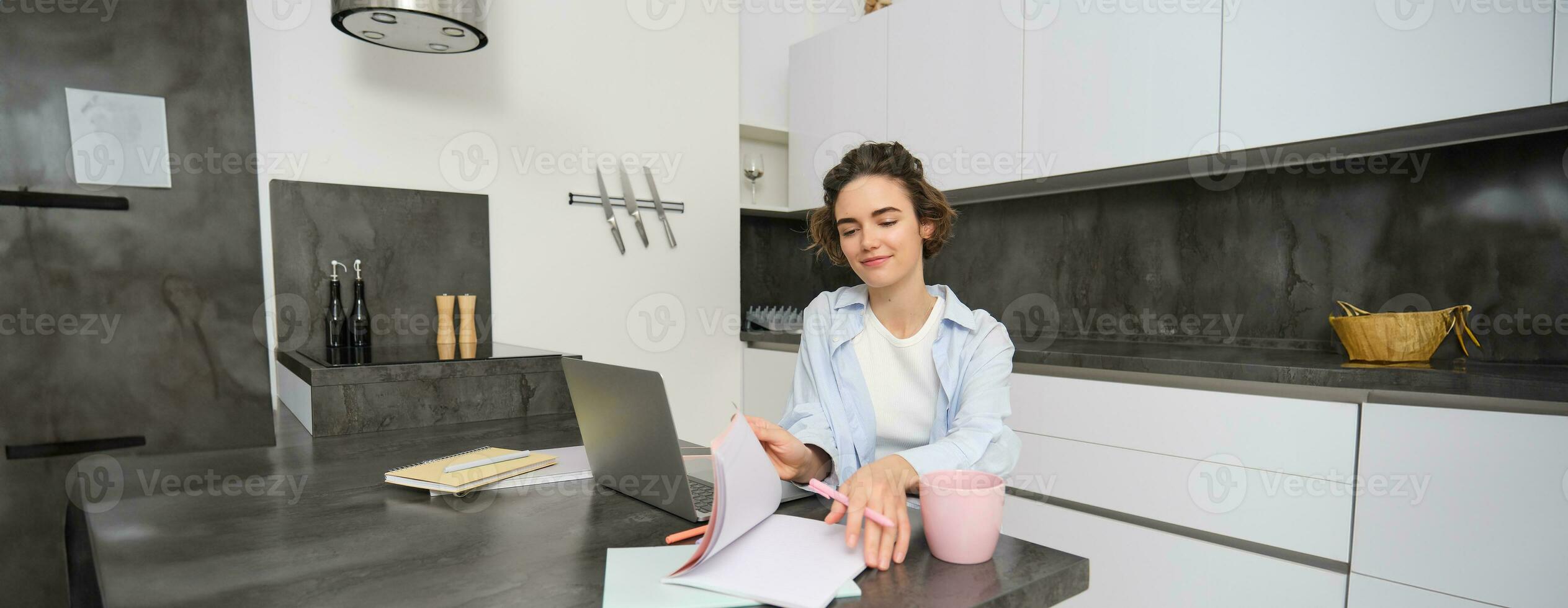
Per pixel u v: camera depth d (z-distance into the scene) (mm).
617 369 877
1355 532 1553
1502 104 1531
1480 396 1419
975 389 1116
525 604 628
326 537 809
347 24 1735
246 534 821
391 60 2287
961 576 691
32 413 1529
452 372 1581
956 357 1185
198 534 825
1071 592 719
